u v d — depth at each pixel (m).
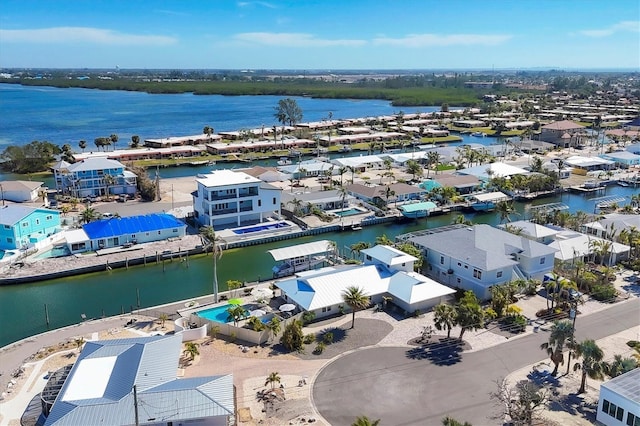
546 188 158.88
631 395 49.03
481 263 82.00
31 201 139.88
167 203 139.88
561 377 59.38
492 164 174.25
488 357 63.81
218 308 78.69
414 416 52.66
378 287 78.94
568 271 89.75
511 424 51.09
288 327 66.25
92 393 50.38
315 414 52.84
